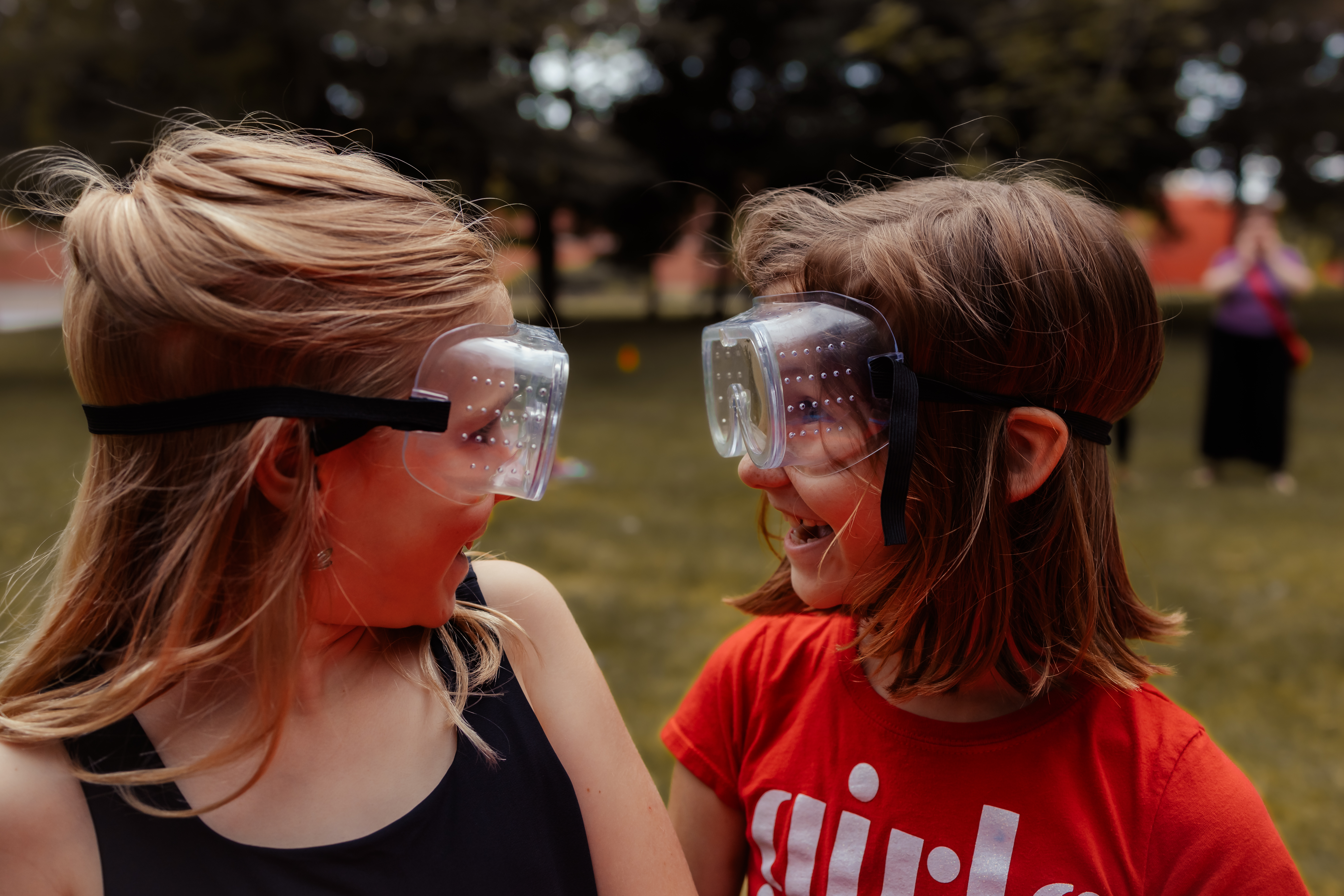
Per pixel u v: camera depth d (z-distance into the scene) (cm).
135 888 75
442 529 79
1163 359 100
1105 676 96
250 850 78
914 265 91
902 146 800
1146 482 632
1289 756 276
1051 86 771
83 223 76
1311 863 229
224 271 72
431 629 93
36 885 73
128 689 75
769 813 107
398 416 75
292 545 74
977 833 96
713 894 115
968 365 90
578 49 1562
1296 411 955
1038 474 93
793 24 1967
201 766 75
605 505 562
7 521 479
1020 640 98
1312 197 2225
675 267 3916
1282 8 1819
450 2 1403
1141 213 2011
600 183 1741
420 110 1412
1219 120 1966
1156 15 765
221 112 1209
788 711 111
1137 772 94
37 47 1153
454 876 83
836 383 90
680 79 2075
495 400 78
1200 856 89
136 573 78
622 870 93
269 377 73
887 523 88
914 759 100
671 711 296
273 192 76
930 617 99
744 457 102
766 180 2091
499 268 87
